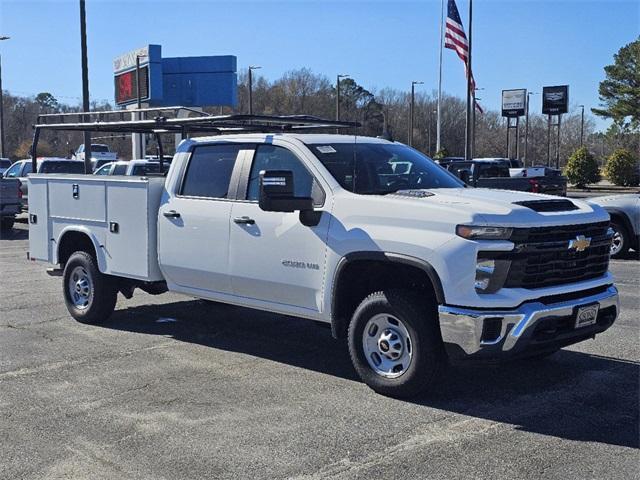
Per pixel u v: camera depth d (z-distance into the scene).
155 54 26.45
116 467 4.48
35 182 8.90
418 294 5.55
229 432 5.04
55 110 81.62
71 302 8.59
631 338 7.59
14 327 8.29
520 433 4.98
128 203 7.65
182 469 4.44
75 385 6.13
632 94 52.41
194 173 7.20
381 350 5.73
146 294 10.23
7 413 5.46
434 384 5.68
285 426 5.14
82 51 21.30
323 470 4.41
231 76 29.98
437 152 37.38
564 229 5.43
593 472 4.36
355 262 5.80
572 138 92.62
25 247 16.67
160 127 8.15
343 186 6.07
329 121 7.75
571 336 5.42
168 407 5.57
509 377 6.26
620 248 13.66
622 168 44.94
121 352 7.21
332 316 5.98
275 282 6.36
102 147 37.94
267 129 8.50
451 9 30.39
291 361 6.87
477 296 5.14
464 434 4.97
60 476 4.36
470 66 30.78
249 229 6.52
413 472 4.38
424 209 5.43
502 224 5.12
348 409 5.48
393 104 74.81
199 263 7.00
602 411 5.42
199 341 7.66
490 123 93.75
